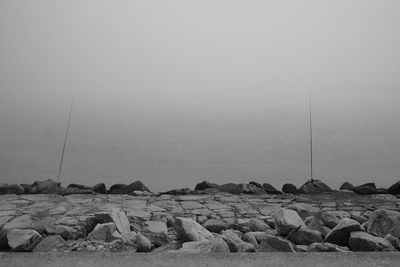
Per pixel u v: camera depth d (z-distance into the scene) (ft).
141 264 11.44
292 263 11.56
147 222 20.36
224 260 11.73
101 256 11.90
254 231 19.22
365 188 30.50
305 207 23.66
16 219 20.26
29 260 11.60
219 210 23.32
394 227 17.80
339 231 16.52
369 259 11.82
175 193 28.78
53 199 25.62
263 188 31.22
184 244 15.25
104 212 18.97
